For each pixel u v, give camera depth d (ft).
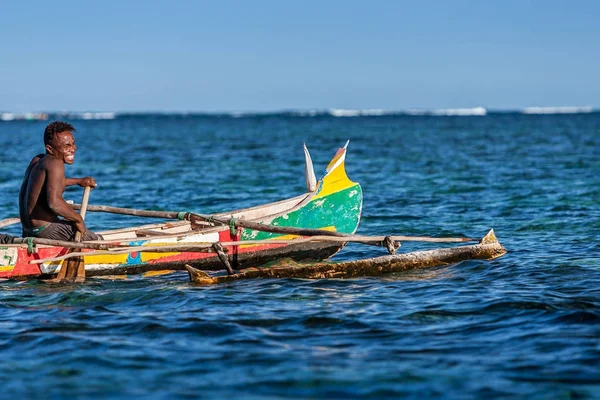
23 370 82.64
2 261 127.03
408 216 208.74
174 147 633.20
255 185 310.65
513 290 117.60
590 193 253.65
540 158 442.09
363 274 131.85
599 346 88.17
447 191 273.33
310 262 148.15
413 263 135.03
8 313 107.55
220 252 128.98
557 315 101.96
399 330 96.78
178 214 143.33
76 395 75.10
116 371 81.97
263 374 80.28
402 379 78.38
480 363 83.30
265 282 126.31
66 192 293.43
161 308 109.81
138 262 135.64
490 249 142.61
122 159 477.36
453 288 120.26
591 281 123.24
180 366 83.35
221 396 74.43
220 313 105.91
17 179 341.82
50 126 123.85
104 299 115.85
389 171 368.27
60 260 129.08
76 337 94.73
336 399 73.77
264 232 143.95
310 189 150.51
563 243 160.56
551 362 83.20
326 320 101.60
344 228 152.56
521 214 207.72
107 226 199.72
